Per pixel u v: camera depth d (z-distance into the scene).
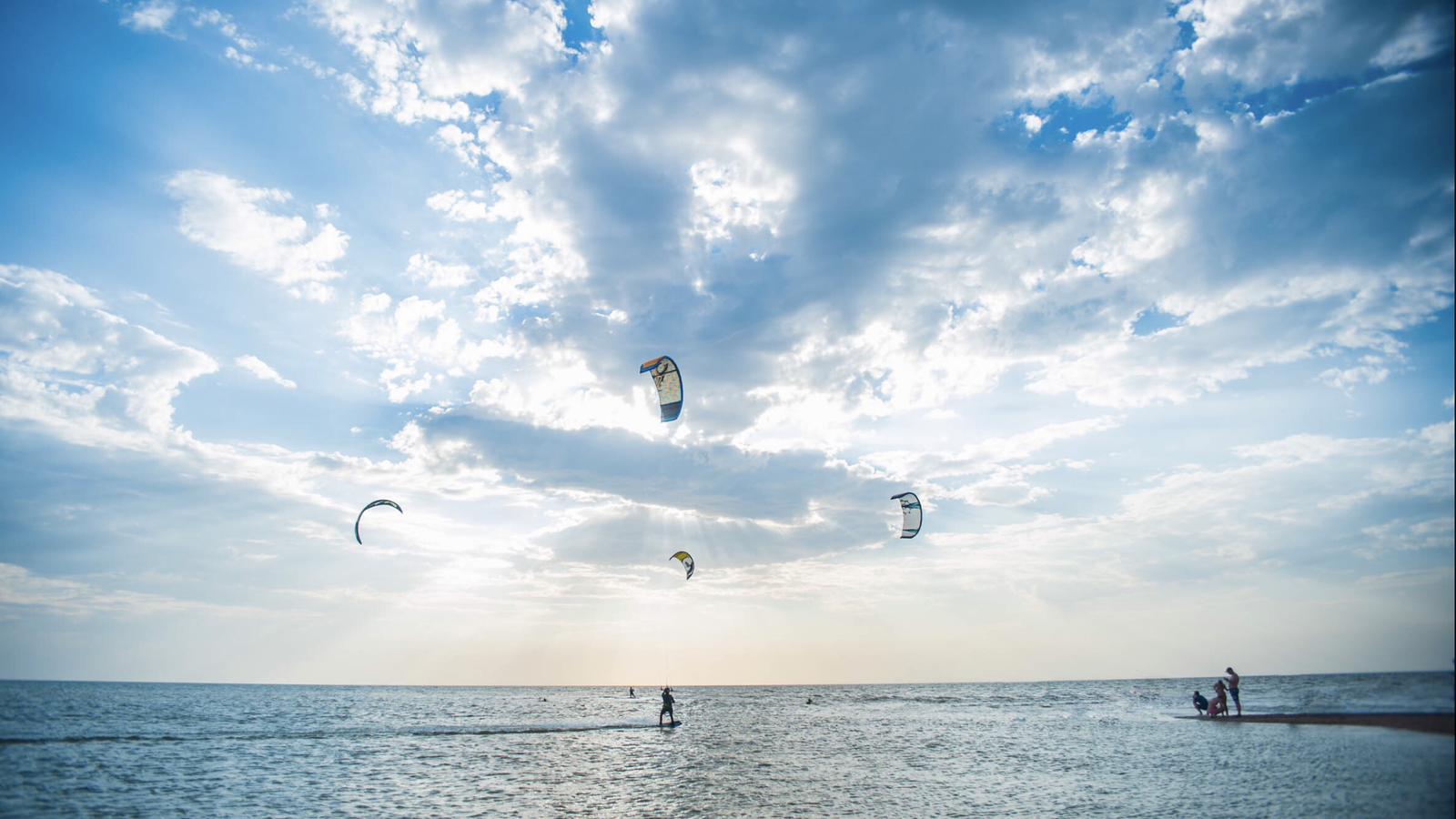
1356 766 14.34
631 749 32.12
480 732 41.47
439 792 21.36
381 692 145.00
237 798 20.44
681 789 21.38
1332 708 25.89
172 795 20.70
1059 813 16.56
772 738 36.78
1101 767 22.64
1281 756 20.59
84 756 28.00
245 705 71.94
